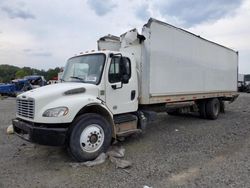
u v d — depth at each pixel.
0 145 6.39
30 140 4.87
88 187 4.00
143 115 6.90
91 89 5.51
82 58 6.33
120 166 4.78
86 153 5.17
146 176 4.40
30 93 5.24
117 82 6.05
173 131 8.14
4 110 13.73
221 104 12.15
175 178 4.31
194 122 9.96
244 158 5.31
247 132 7.89
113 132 5.87
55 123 4.84
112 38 7.58
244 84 35.19
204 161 5.16
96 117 5.34
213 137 7.23
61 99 5.05
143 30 6.67
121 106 6.20
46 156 5.55
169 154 5.62
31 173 4.59
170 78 7.80
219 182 4.12
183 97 8.62
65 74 6.63
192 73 9.05
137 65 6.74
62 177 4.41
